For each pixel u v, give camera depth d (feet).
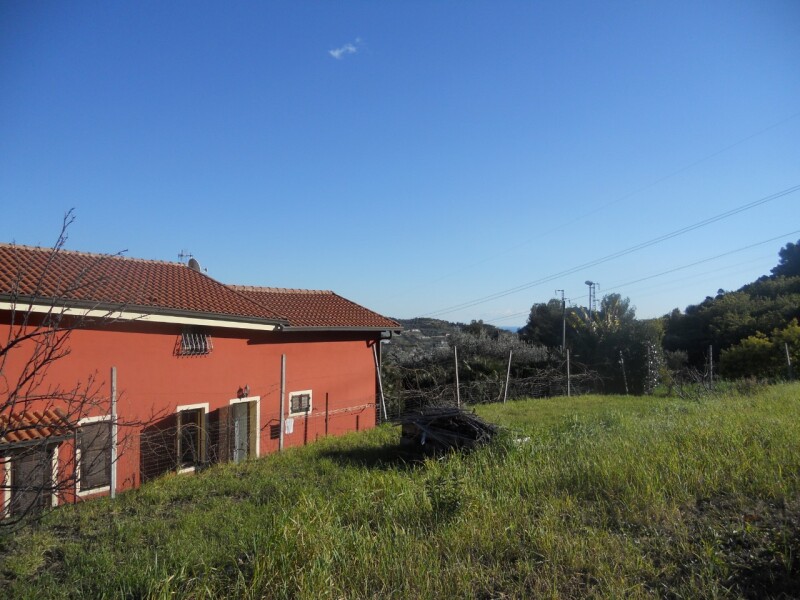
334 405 53.88
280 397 44.57
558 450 27.91
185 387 39.60
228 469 35.35
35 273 33.32
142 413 36.32
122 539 21.88
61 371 31.71
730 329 110.93
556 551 15.39
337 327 53.06
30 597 16.03
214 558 17.76
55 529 23.63
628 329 86.28
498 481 23.12
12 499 14.19
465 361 84.58
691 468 21.42
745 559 14.24
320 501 21.59
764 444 25.27
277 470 34.22
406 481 24.44
